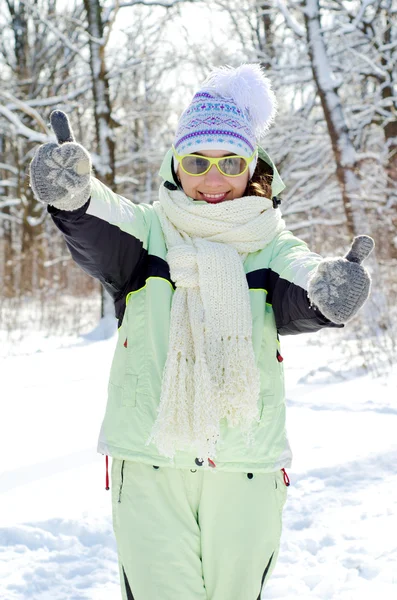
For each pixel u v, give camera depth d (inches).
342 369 306.2
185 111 95.5
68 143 75.2
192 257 87.2
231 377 84.3
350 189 472.7
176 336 85.7
